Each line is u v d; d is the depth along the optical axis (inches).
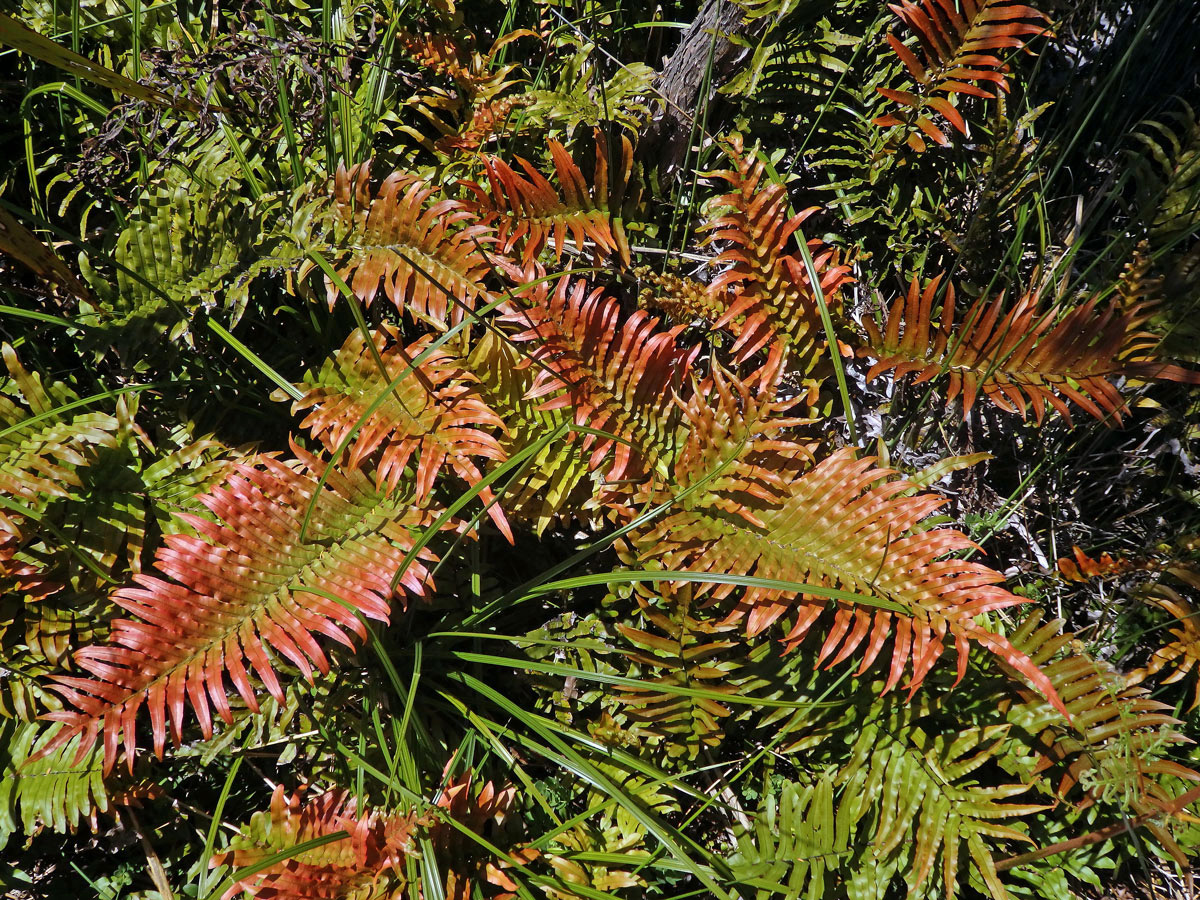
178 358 93.3
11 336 95.5
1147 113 111.2
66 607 86.4
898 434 104.0
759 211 87.1
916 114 95.4
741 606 84.8
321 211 88.0
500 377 91.4
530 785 84.8
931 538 80.7
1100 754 86.9
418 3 105.6
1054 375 89.4
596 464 85.5
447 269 87.0
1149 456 104.5
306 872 76.9
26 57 100.3
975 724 91.4
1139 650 102.9
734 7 98.3
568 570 102.0
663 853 86.4
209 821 91.0
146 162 87.7
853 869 88.0
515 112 107.4
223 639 74.4
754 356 106.0
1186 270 94.0
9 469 80.0
